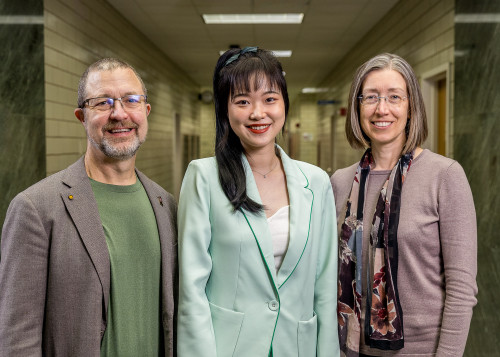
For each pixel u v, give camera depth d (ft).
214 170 4.40
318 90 44.21
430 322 4.46
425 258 4.47
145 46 23.30
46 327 3.79
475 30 10.03
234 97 4.19
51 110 12.13
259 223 4.22
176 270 4.52
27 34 10.78
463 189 4.36
